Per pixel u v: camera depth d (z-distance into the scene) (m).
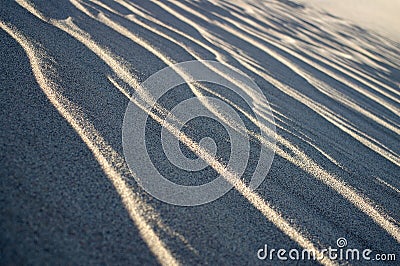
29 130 1.20
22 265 0.80
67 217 0.94
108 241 0.92
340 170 1.63
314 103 2.32
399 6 6.57
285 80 2.53
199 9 3.51
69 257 0.85
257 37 3.33
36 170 1.05
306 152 1.68
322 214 1.29
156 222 1.03
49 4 2.30
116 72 1.80
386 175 1.75
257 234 1.11
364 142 2.04
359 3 6.16
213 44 2.73
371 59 3.83
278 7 4.65
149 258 0.92
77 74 1.65
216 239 1.04
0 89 1.34
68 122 1.32
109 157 1.23
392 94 3.06
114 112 1.49
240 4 4.21
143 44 2.26
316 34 4.07
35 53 1.68
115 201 1.05
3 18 1.89
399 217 1.43
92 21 2.32
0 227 0.85
